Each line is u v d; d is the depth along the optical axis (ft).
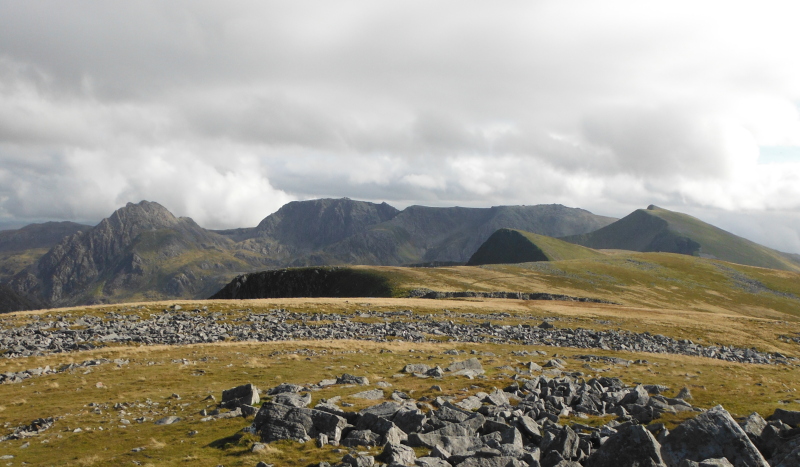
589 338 250.98
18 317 245.86
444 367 146.20
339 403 96.43
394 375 133.28
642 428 65.82
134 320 250.78
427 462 62.39
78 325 231.91
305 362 153.07
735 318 380.58
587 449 73.97
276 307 307.58
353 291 653.30
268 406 83.46
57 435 85.10
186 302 322.55
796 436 72.23
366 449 70.23
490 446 71.82
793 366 208.54
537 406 95.55
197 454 70.79
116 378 131.64
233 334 221.25
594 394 107.55
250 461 66.74
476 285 602.85
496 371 143.43
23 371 139.54
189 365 148.25
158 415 97.45
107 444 79.20
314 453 68.59
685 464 61.11
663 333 286.05
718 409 72.13
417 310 324.39
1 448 78.33
